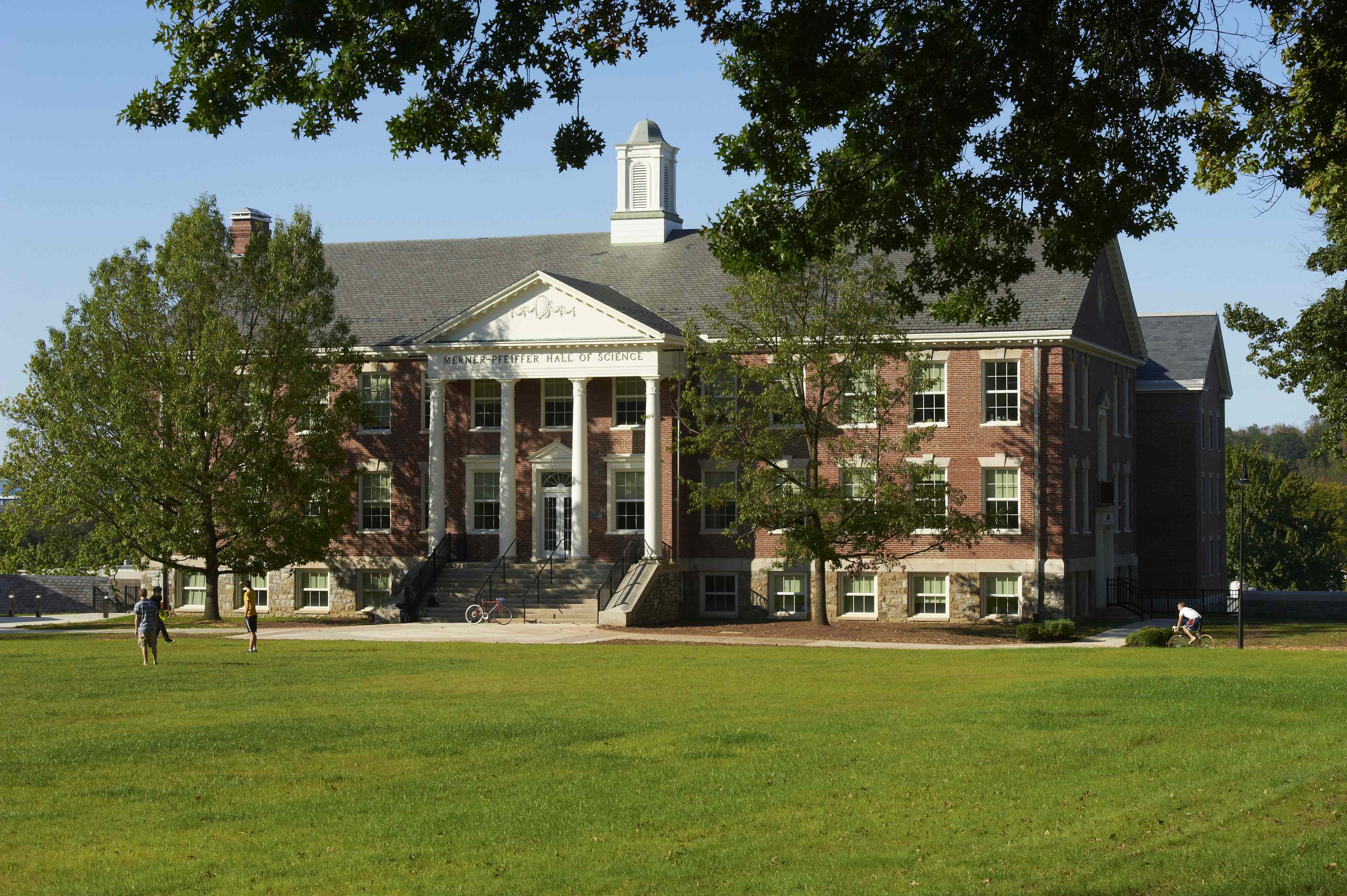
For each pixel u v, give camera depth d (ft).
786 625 159.63
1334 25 61.11
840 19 55.77
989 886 41.91
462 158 55.36
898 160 57.00
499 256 203.21
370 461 184.96
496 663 111.04
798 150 60.95
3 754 66.33
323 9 48.85
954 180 63.36
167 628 160.97
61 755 65.82
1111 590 182.80
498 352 173.37
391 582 183.83
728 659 114.01
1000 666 105.81
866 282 149.89
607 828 51.01
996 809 52.60
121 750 67.05
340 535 172.45
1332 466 499.51
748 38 56.03
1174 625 162.50
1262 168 67.00
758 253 62.75
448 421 181.27
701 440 151.12
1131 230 62.90
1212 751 63.52
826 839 48.73
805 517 151.84
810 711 79.82
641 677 99.50
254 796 57.06
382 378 185.37
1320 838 46.06
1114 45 60.03
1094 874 42.91
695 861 45.80
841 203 61.62
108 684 95.66
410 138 54.80
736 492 153.79
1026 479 164.35
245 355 165.48
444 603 168.96
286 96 51.78
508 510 173.27
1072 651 122.11
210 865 46.57
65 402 160.86
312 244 169.68
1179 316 217.15
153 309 162.91
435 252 207.41
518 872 45.03
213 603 168.86
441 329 175.32
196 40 50.80
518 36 52.85
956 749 65.16
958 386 167.02
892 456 167.84
